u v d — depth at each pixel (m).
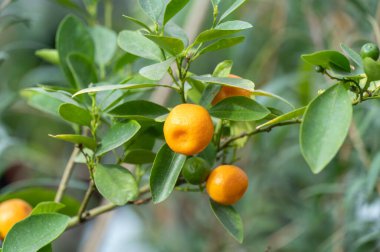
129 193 0.79
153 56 0.80
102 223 1.17
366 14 1.06
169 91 1.13
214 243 1.36
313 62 0.75
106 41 0.99
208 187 0.80
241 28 0.74
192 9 1.26
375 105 1.06
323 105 0.73
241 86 0.75
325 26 1.24
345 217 1.14
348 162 1.18
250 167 1.33
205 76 0.78
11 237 0.77
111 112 0.80
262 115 0.78
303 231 1.25
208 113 0.76
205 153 0.83
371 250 1.10
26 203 0.86
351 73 0.75
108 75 1.02
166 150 0.78
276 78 1.24
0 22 1.20
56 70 1.28
